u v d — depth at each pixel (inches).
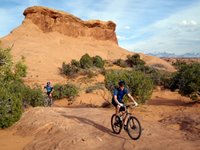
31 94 634.8
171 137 311.4
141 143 288.2
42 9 2908.5
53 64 1961.1
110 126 366.6
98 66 1838.1
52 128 372.8
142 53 2935.5
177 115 450.3
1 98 417.4
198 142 283.3
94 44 3073.3
